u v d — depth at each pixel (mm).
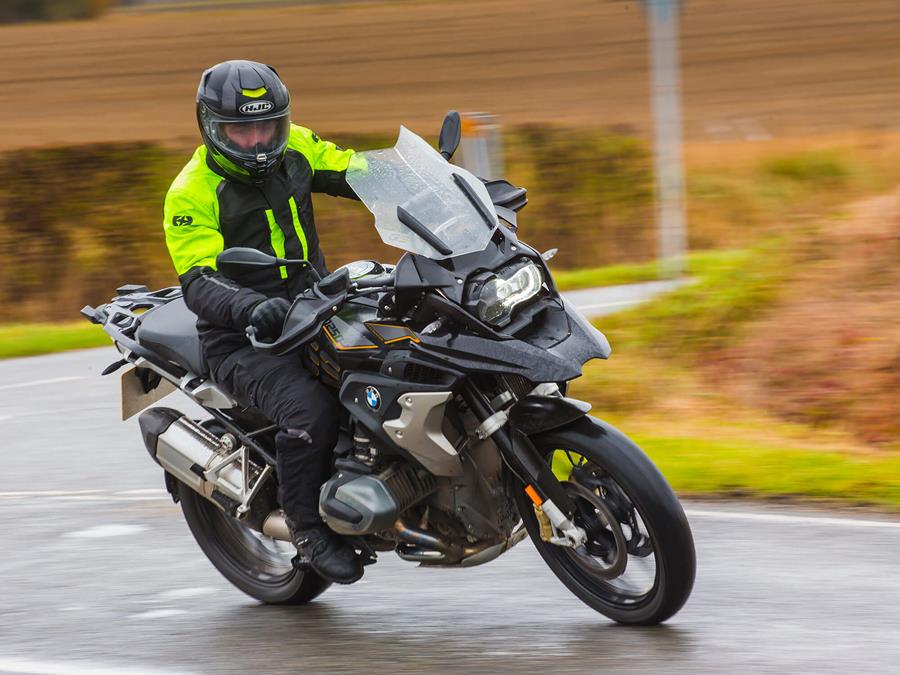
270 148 9898
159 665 9578
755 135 42406
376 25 57438
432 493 9625
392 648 9672
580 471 9508
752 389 17516
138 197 39250
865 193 38062
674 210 26922
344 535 10031
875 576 10516
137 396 11516
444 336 9086
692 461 14188
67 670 9516
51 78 53594
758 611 9828
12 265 37406
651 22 26672
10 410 19000
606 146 39688
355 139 42062
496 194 9875
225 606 10930
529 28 54969
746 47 50781
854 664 8680
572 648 9305
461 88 47781
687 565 9023
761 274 21516
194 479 10977
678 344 19609
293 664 9469
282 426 9914
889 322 18375
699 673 8656
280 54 54062
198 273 9953
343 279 8984
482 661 9219
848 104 44250
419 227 9195
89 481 15094
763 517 12305
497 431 9211
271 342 9734
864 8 54469
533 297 9227
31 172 39875
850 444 15258
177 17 62406
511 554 11680
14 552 12555
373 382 9359
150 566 12023
